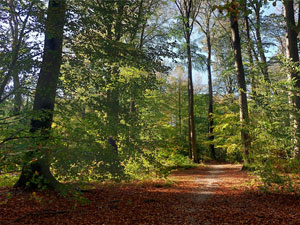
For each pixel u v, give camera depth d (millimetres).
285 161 8242
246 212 6133
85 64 7973
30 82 6980
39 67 6875
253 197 7594
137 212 6406
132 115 7605
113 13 7395
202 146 31312
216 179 12297
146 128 7547
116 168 6484
